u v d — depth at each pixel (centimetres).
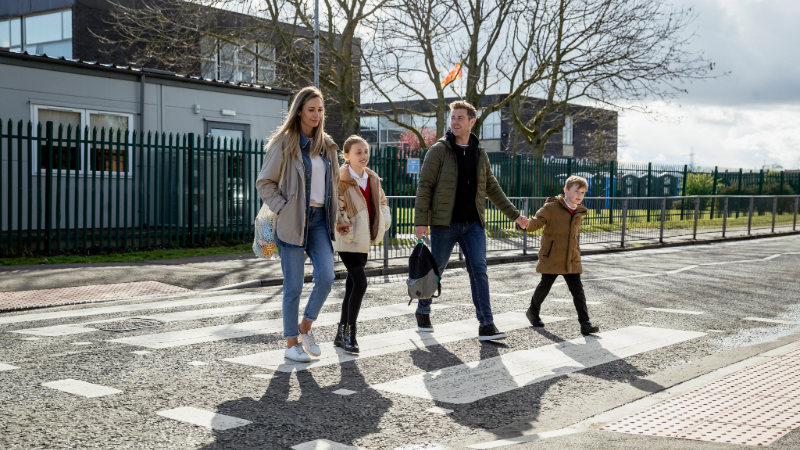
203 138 1543
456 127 589
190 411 380
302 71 2242
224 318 679
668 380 456
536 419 374
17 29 2484
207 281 972
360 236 529
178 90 1498
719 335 608
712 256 1437
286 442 333
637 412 383
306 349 505
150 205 1441
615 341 581
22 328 622
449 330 624
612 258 1399
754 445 322
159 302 801
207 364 488
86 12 2370
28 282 909
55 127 1319
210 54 2238
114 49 2448
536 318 647
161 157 1350
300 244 476
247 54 2372
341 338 545
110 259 1171
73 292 852
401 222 1421
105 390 419
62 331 607
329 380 450
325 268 485
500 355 527
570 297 841
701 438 334
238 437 339
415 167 1764
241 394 416
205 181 1410
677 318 694
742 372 471
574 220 615
